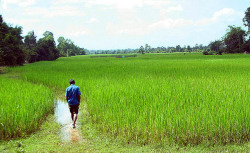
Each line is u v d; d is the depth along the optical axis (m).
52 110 10.09
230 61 35.72
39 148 6.08
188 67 24.84
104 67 28.84
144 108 7.68
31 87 12.39
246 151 5.78
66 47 166.88
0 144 6.39
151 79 14.32
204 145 6.17
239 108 7.01
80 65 35.38
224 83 11.84
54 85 15.91
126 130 6.79
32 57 63.28
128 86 11.30
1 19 45.84
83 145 6.29
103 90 10.62
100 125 7.73
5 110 7.41
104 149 6.02
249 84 11.48
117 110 7.94
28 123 7.31
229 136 6.31
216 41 121.56
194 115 6.70
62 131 7.47
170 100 8.35
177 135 6.37
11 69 29.45
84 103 11.29
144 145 6.29
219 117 6.38
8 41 42.28
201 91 9.66
